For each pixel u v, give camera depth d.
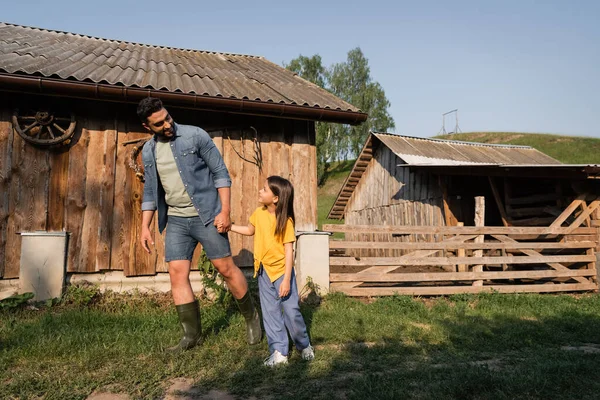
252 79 7.46
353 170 16.86
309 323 4.64
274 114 5.96
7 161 5.32
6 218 5.27
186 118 6.04
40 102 5.43
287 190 3.49
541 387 2.90
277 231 3.44
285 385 2.98
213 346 3.76
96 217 5.58
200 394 2.83
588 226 8.39
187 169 3.54
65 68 5.52
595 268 7.88
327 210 33.62
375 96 45.84
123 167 5.73
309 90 7.31
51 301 5.11
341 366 3.34
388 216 14.96
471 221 11.68
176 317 4.65
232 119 6.25
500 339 4.25
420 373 3.14
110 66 6.38
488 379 2.93
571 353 3.76
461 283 8.84
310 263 6.21
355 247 6.71
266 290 3.52
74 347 3.62
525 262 7.46
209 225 3.62
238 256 6.08
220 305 5.39
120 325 4.38
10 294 5.21
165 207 3.73
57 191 5.47
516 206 10.75
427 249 7.02
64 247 5.27
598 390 2.90
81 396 2.73
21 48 6.40
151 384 2.94
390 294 6.67
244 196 6.20
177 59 8.54
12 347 3.58
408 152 13.78
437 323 4.89
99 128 5.68
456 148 15.80
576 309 5.99
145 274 5.73
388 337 4.24
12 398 2.71
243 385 2.93
